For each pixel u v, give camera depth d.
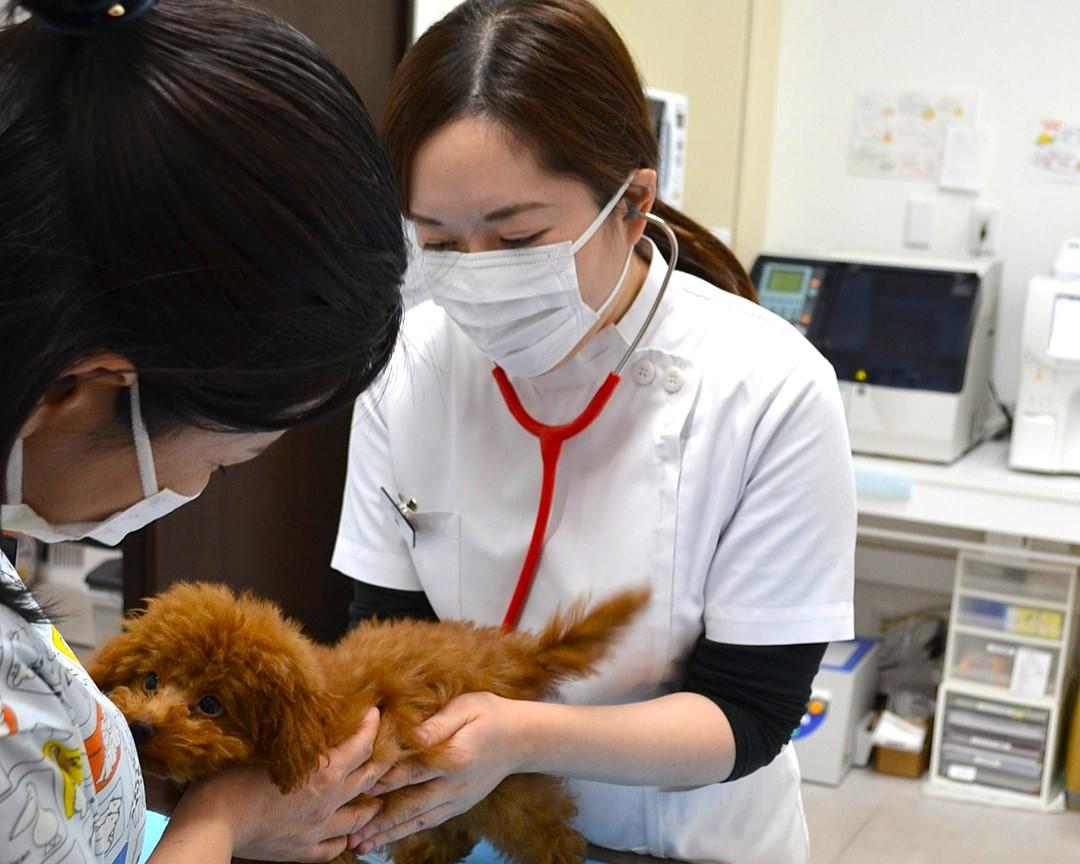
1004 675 2.74
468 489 1.16
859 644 2.92
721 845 1.19
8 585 0.61
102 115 0.52
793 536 1.06
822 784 2.78
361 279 0.58
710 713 1.05
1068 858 2.48
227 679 0.77
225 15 0.56
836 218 3.08
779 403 1.06
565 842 1.06
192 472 0.64
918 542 2.87
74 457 0.59
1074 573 2.66
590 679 1.12
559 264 1.00
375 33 1.98
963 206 2.94
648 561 1.09
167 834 0.76
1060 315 2.45
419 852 1.06
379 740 0.86
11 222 0.51
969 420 2.69
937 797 2.73
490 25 0.97
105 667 0.81
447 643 0.98
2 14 0.54
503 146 0.95
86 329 0.53
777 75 3.07
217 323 0.54
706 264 1.24
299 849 0.84
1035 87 2.82
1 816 0.55
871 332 2.66
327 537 2.10
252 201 0.54
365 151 0.59
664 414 1.09
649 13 2.85
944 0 2.87
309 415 0.62
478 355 1.18
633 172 1.04
